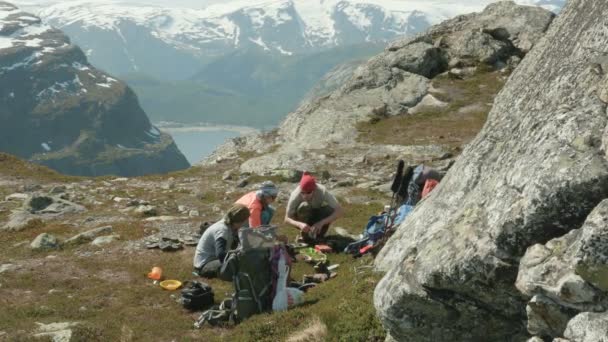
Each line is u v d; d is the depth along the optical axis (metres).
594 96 7.96
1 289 15.61
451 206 10.63
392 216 15.93
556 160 7.40
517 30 51.12
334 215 17.31
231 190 27.27
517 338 8.37
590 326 6.34
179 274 16.20
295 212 17.52
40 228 21.86
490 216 8.09
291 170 28.38
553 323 7.04
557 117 7.98
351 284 12.61
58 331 12.59
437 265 8.25
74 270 16.95
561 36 10.59
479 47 49.72
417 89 44.56
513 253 7.64
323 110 42.69
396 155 31.94
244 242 12.73
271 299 12.90
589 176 6.98
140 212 23.39
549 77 9.77
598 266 6.39
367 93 44.84
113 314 13.80
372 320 10.70
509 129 10.09
